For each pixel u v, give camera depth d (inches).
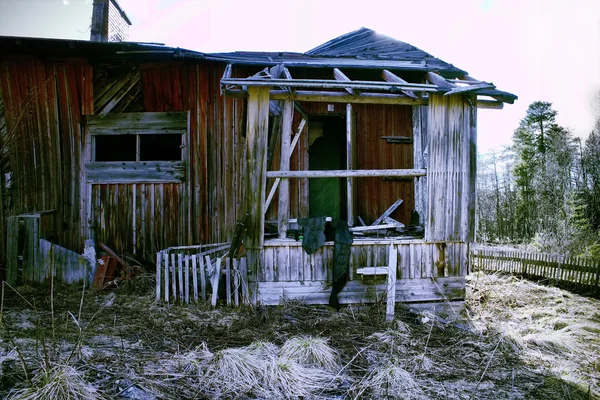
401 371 137.5
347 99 207.6
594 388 139.6
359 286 206.8
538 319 218.7
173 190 281.1
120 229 282.0
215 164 279.1
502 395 131.0
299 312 197.0
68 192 281.9
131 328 175.3
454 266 213.5
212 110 278.7
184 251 276.2
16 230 245.0
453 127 208.4
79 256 245.6
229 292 205.3
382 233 231.8
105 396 113.6
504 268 350.6
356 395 124.2
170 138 332.8
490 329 192.7
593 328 203.2
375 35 343.9
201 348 154.6
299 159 281.7
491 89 194.2
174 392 121.0
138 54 258.2
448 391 131.3
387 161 293.0
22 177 282.4
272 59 262.2
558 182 793.6
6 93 279.3
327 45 334.6
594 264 291.7
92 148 282.4
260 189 201.3
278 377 131.4
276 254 203.9
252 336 169.6
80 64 276.2
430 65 260.4
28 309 196.4
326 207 305.7
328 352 149.3
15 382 118.0
